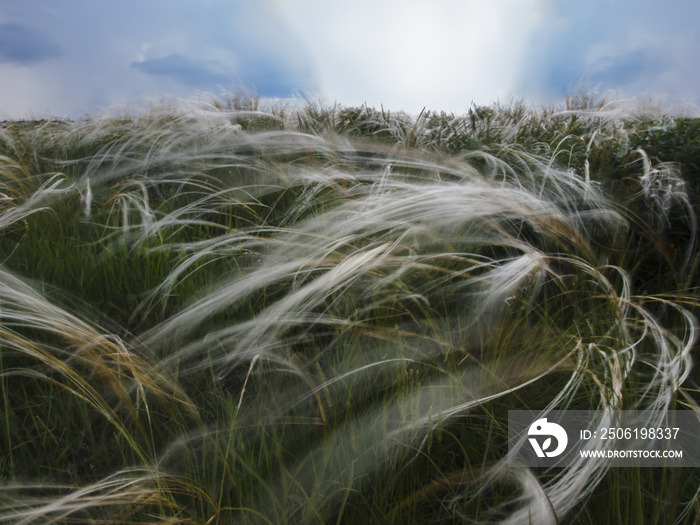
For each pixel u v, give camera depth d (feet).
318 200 12.59
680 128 11.94
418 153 15.40
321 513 5.10
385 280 8.63
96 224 11.34
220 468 5.70
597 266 9.37
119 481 5.21
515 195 10.53
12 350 7.16
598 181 11.85
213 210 12.16
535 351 7.55
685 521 5.10
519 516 5.13
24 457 5.89
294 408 6.57
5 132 19.67
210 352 7.80
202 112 19.72
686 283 8.95
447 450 6.19
